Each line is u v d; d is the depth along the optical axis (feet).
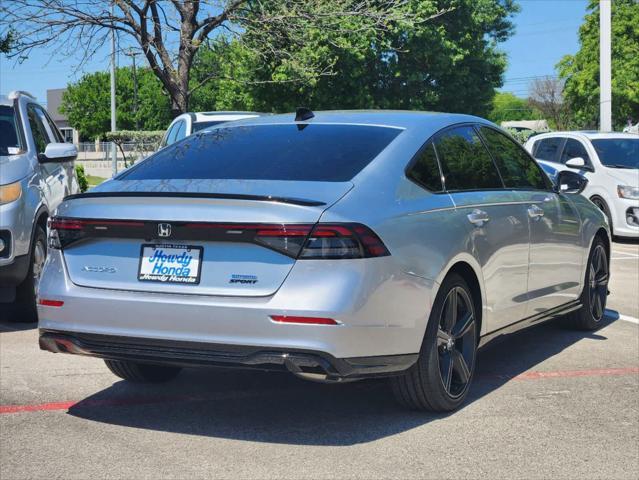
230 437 14.44
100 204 14.43
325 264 13.20
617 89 173.78
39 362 19.89
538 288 19.33
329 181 14.38
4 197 23.66
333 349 13.12
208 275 13.62
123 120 238.48
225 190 14.15
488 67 135.64
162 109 219.61
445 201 15.81
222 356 13.47
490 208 17.15
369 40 117.70
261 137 16.53
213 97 154.10
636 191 47.06
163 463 13.19
